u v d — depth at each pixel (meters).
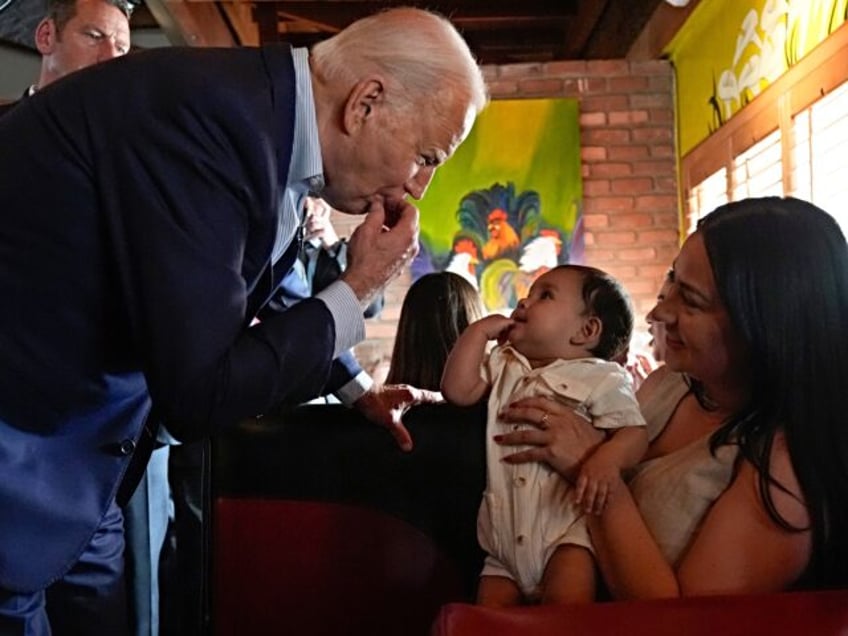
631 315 1.51
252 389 1.12
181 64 1.16
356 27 1.25
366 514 1.44
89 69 1.20
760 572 1.06
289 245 1.36
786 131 3.90
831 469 1.07
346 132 1.22
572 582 1.23
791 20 3.84
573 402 1.32
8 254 1.18
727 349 1.15
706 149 5.01
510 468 1.34
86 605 1.62
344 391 1.45
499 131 5.59
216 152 1.12
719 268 1.12
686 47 5.33
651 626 0.92
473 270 5.55
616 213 5.62
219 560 1.47
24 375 1.20
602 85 5.66
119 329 1.22
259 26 5.90
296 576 1.45
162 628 2.23
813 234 1.11
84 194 1.14
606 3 5.53
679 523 1.16
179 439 1.18
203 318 1.09
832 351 1.10
